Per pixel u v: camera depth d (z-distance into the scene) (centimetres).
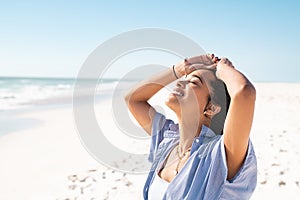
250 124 152
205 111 182
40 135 859
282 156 607
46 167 599
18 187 507
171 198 174
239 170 163
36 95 2139
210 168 165
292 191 450
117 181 520
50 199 463
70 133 885
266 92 2445
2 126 975
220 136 175
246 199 172
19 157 660
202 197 165
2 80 5234
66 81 5478
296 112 1212
